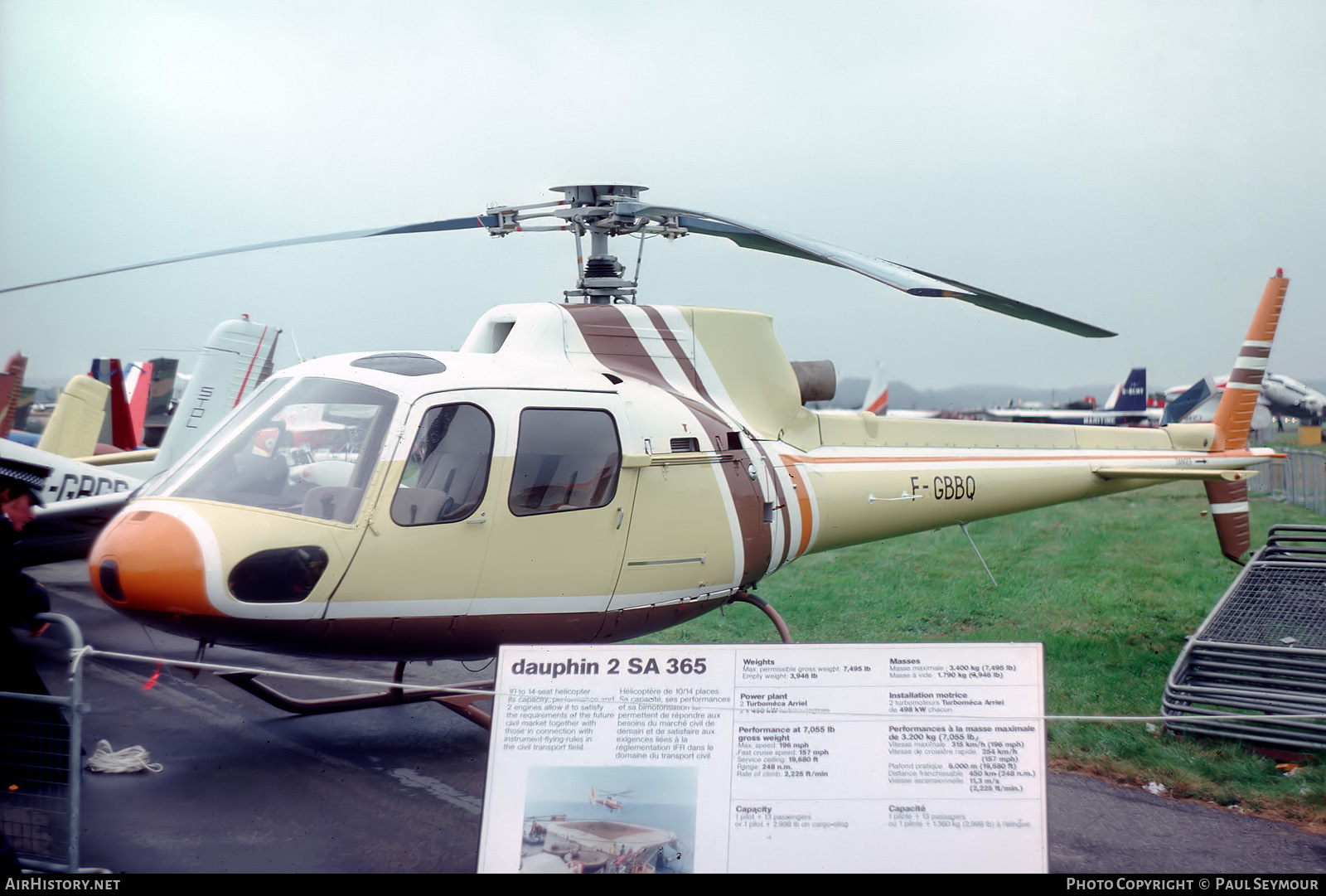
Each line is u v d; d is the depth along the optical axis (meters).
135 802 4.67
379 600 4.55
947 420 7.36
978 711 3.50
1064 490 7.73
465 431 4.80
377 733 5.89
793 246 4.98
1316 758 5.20
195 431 10.76
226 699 6.55
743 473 5.78
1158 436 8.34
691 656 3.55
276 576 4.33
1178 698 5.61
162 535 4.24
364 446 4.68
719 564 5.62
